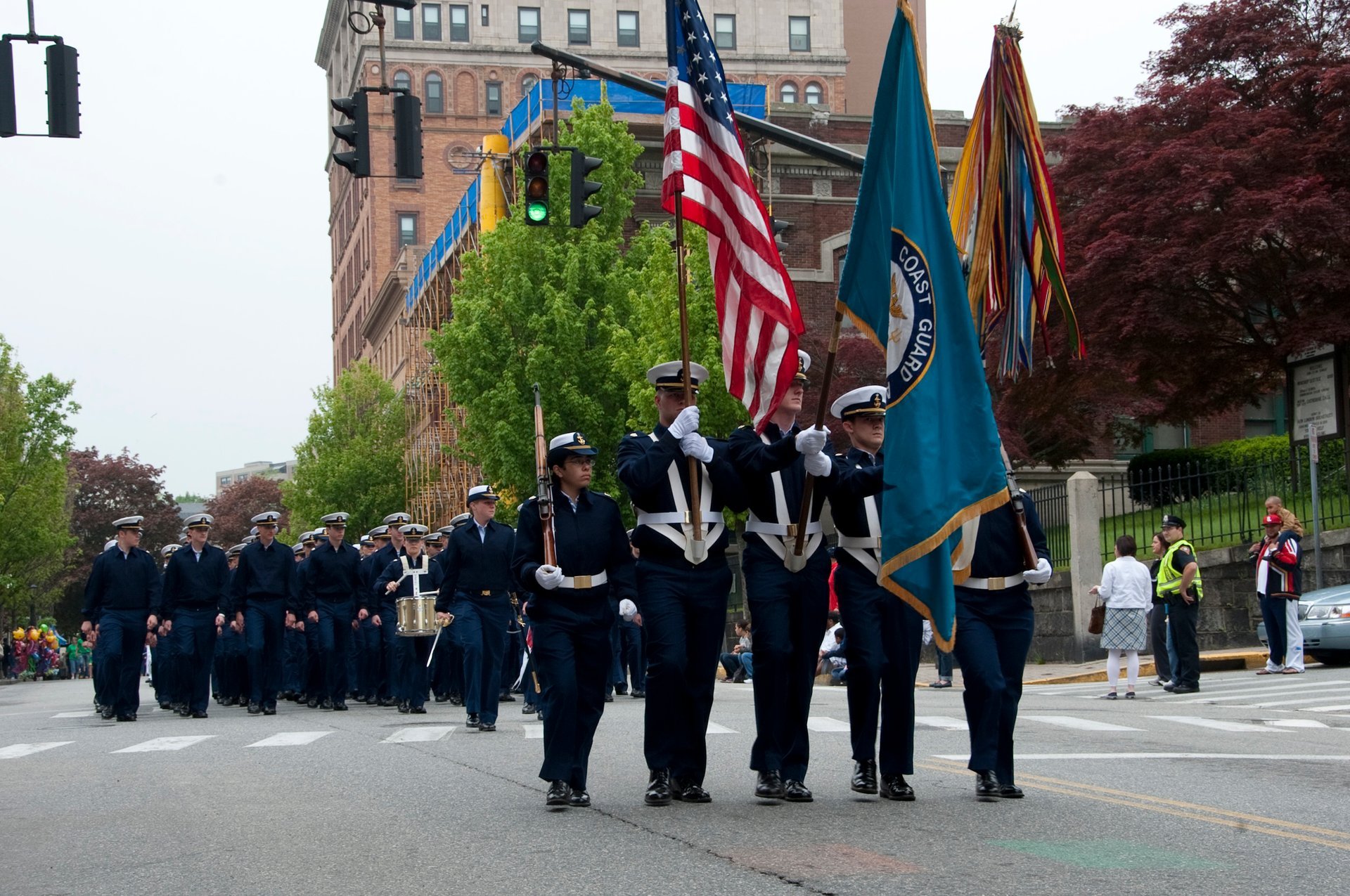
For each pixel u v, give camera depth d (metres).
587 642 12.19
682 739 11.88
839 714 22.17
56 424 79.88
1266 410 64.94
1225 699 23.97
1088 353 40.88
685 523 11.93
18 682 84.88
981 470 11.86
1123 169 39.81
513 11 127.88
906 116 12.43
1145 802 11.78
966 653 11.98
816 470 11.53
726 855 9.48
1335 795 12.36
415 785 13.77
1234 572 34.41
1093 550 35.22
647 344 49.06
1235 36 40.66
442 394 87.31
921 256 12.20
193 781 14.85
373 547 33.00
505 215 66.69
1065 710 22.03
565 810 11.70
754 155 61.78
